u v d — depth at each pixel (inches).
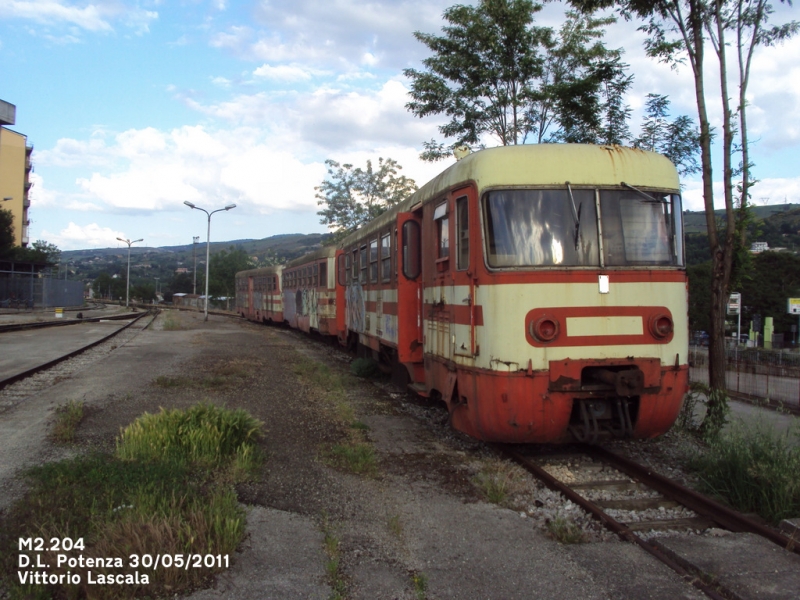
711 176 320.2
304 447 268.5
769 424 258.5
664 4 322.3
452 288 261.9
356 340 614.5
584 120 455.2
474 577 152.6
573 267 226.1
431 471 243.3
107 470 205.8
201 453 236.5
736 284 319.9
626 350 226.4
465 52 511.2
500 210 231.6
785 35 303.9
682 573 152.6
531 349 220.7
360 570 155.0
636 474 237.9
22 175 2416.3
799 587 143.8
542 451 272.5
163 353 639.1
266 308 1272.1
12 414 327.9
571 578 151.9
